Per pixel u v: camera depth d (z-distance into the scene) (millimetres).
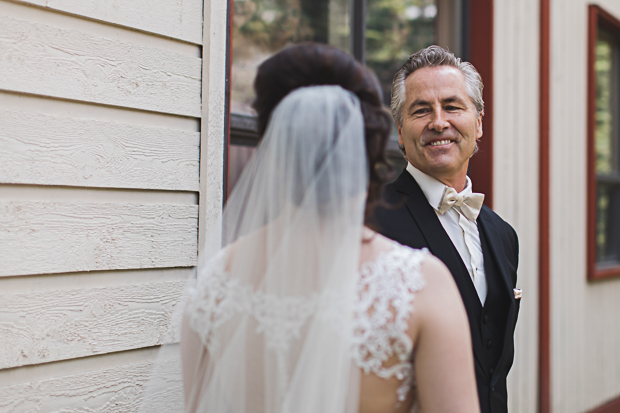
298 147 996
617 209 5066
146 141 1682
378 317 927
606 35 4875
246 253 1026
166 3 1733
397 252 981
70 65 1516
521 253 3494
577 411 4008
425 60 1770
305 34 3383
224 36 1877
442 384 934
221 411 989
